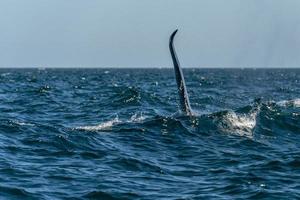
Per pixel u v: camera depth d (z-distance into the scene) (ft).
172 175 157.17
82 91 564.71
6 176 147.33
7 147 186.09
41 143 193.77
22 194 131.64
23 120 283.59
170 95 487.20
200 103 381.81
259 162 176.04
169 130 223.30
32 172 152.76
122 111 330.13
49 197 130.41
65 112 334.03
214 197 134.31
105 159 174.29
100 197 132.16
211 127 230.07
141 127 227.81
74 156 176.86
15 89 586.04
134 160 172.76
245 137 220.84
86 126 240.12
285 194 137.28
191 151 193.57
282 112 270.67
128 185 143.84
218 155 187.83
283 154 191.83
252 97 484.74
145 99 397.60
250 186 144.15
